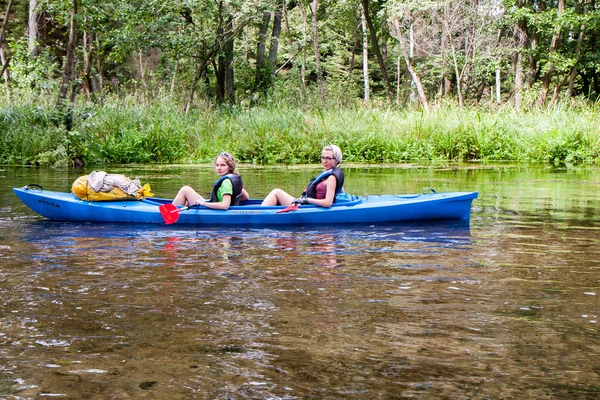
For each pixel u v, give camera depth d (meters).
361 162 14.70
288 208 6.29
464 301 3.51
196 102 19.59
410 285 3.86
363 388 2.39
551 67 21.94
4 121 14.57
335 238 5.52
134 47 19.47
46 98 16.53
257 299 3.54
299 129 15.74
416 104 22.56
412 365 2.60
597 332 2.99
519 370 2.55
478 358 2.67
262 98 22.31
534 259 4.63
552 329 3.04
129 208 6.39
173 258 4.65
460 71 25.20
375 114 16.44
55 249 4.97
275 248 5.05
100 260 4.56
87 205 6.40
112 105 16.22
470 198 6.46
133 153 14.62
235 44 28.75
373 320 3.17
